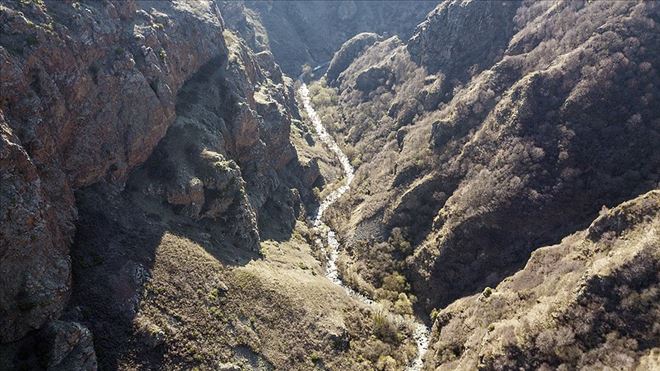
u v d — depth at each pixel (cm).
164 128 8231
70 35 6762
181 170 7881
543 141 8994
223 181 8138
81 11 7250
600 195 8062
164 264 6456
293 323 6844
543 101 9544
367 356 7069
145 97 7812
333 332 6981
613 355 5125
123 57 7669
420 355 7494
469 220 8688
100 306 5569
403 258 9356
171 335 5725
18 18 5916
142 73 8125
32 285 4903
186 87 9806
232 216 8100
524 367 5559
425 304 8519
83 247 6012
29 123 5541
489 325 6519
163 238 6812
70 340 4916
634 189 7875
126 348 5375
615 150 8381
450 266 8581
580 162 8500
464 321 7144
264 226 9162
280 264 8175
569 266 6550
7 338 4681
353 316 7662
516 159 9000
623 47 9400
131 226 6719
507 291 7012
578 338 5469
